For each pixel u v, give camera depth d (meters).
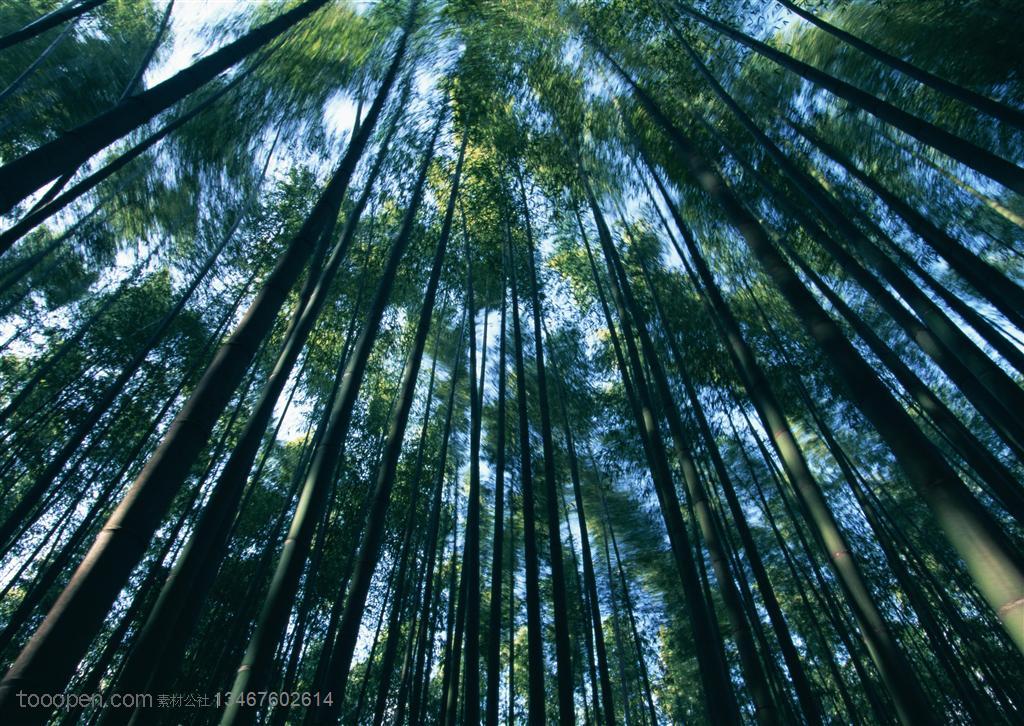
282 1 6.34
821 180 5.75
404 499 6.01
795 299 2.19
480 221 6.21
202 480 4.64
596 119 6.31
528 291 6.41
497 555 4.04
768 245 2.51
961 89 2.95
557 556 3.68
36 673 1.14
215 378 1.74
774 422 3.12
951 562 5.88
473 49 6.31
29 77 5.72
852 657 4.42
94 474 5.20
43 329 6.00
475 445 4.46
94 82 6.37
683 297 6.29
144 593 3.86
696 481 3.76
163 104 2.11
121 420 5.66
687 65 5.62
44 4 6.14
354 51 6.41
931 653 5.84
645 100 4.28
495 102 6.25
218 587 4.91
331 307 5.97
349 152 3.17
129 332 5.96
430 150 5.49
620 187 6.34
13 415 5.59
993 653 5.43
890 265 3.13
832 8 5.60
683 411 6.04
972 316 4.09
